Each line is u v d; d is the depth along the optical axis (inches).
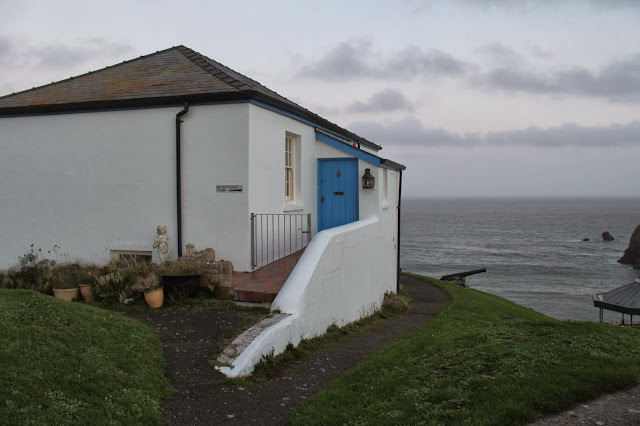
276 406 200.8
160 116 393.1
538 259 2790.4
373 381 224.4
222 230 381.4
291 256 444.1
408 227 5374.0
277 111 422.3
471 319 476.7
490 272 2283.5
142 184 399.9
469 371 219.6
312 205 511.5
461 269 2326.5
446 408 185.6
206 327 277.7
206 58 494.3
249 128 373.7
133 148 400.5
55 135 419.2
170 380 213.9
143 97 390.0
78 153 414.0
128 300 321.4
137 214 401.7
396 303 529.3
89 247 413.1
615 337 273.9
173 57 479.5
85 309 263.6
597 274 2281.0
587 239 3983.8
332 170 521.3
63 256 419.2
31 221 427.2
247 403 200.8
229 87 386.3
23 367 180.4
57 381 179.2
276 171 424.2
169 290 322.0
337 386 221.5
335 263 358.3
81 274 358.0
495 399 188.1
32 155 425.7
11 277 374.0
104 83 442.3
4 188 432.8
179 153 386.3
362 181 492.7
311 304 311.3
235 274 372.5
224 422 184.1
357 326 388.8
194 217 386.9
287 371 246.1
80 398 174.1
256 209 386.9
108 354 213.5
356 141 672.4
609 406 185.5
